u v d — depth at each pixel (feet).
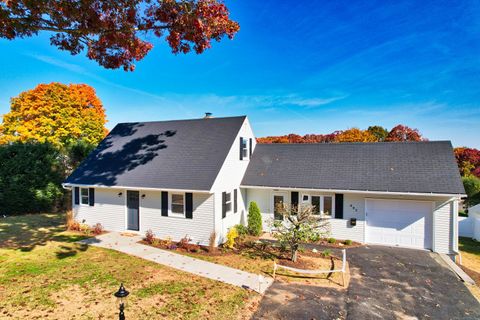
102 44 36.68
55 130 103.09
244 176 59.57
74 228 54.39
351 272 37.78
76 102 110.32
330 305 28.50
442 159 51.55
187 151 55.06
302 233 39.50
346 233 52.31
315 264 40.09
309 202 55.01
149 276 33.42
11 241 45.60
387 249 47.91
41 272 33.30
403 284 34.32
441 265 41.01
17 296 27.27
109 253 41.16
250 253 44.01
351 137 141.08
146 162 55.21
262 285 32.48
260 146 68.80
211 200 46.14
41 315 24.18
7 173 66.23
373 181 50.75
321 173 55.62
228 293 30.04
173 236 48.91
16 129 98.48
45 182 71.46
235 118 60.80
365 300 29.91
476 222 61.00
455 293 32.24
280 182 55.83
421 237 48.55
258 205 59.41
